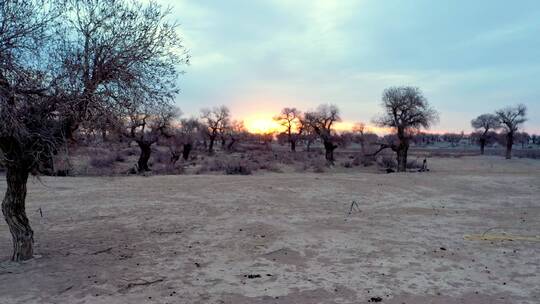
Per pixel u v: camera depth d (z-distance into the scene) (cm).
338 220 1516
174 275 895
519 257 1067
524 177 2911
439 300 771
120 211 1606
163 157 5609
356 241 1205
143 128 4006
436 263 1008
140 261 991
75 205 1711
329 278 889
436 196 2158
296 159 6306
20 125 774
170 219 1479
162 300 755
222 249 1107
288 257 1043
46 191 2047
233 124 9094
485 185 2550
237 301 755
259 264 984
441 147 13650
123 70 873
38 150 886
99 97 852
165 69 938
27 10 802
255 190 2142
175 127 5159
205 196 1967
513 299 783
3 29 772
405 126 5159
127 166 4506
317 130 6550
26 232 979
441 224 1483
